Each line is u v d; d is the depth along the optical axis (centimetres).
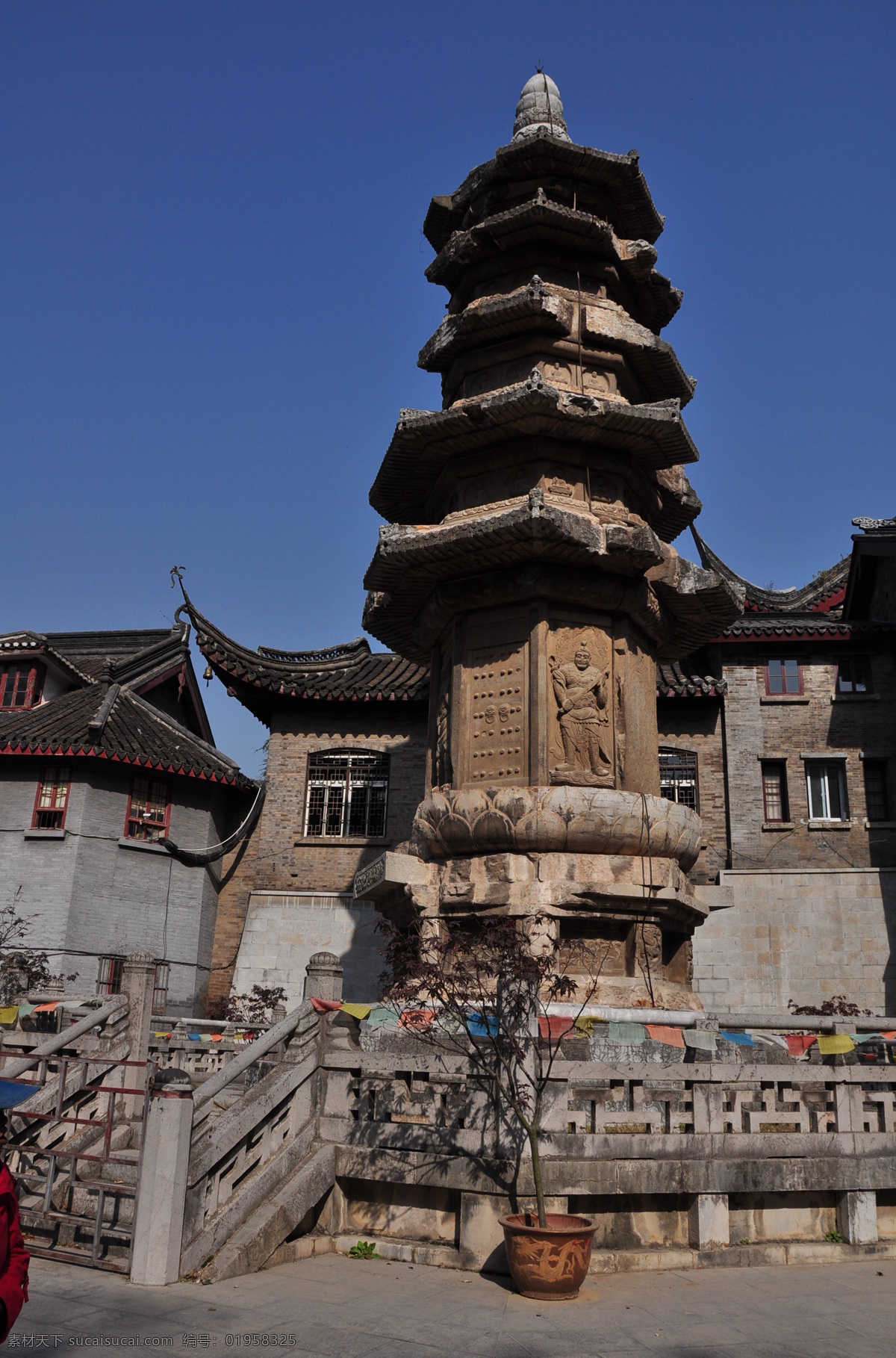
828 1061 1435
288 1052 1285
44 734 2920
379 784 3109
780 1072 1259
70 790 2888
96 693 3173
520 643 1794
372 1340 889
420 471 1978
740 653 3080
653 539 1758
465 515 1847
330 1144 1260
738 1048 1414
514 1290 1054
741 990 2805
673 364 1953
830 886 2848
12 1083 681
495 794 1691
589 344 1908
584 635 1806
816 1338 926
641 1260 1138
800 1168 1223
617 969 1684
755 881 2877
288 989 2931
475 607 1841
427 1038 1287
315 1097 1286
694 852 1792
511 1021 1152
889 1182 1253
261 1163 1191
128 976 1548
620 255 1970
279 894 3012
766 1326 955
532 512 1655
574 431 1809
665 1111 1212
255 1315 945
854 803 2947
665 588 1898
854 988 2773
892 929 2800
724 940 2848
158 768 2944
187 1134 1083
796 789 2978
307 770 3136
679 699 3030
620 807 1673
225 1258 1077
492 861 1673
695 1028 1373
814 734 3009
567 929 1680
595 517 1811
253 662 3069
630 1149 1170
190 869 3044
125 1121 1469
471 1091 1195
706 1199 1181
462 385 1962
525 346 1888
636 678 1878
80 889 2819
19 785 2909
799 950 2819
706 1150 1204
